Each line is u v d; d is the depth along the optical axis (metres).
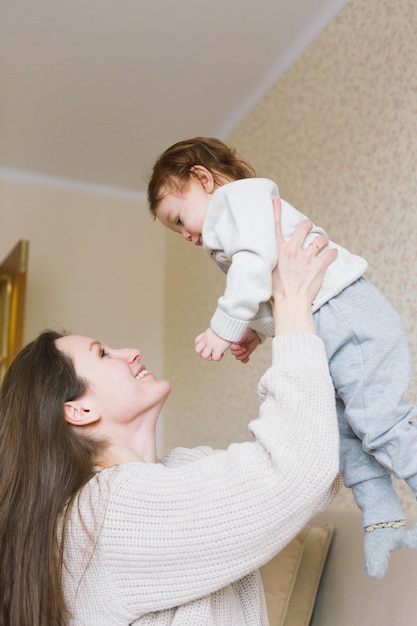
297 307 1.15
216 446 3.37
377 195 2.25
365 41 2.40
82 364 1.37
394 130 2.19
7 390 1.33
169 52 2.92
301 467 1.05
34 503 1.20
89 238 4.20
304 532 2.03
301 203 2.75
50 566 1.17
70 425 1.31
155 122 3.53
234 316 1.17
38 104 3.33
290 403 1.08
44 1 2.59
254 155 3.22
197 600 1.15
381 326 1.17
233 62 3.00
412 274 2.04
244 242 1.18
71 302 4.08
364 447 1.14
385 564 1.10
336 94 2.55
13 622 1.16
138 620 1.16
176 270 4.18
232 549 1.07
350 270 1.22
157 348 4.26
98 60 2.98
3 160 3.93
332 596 1.88
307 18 2.71
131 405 1.35
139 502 1.12
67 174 4.13
